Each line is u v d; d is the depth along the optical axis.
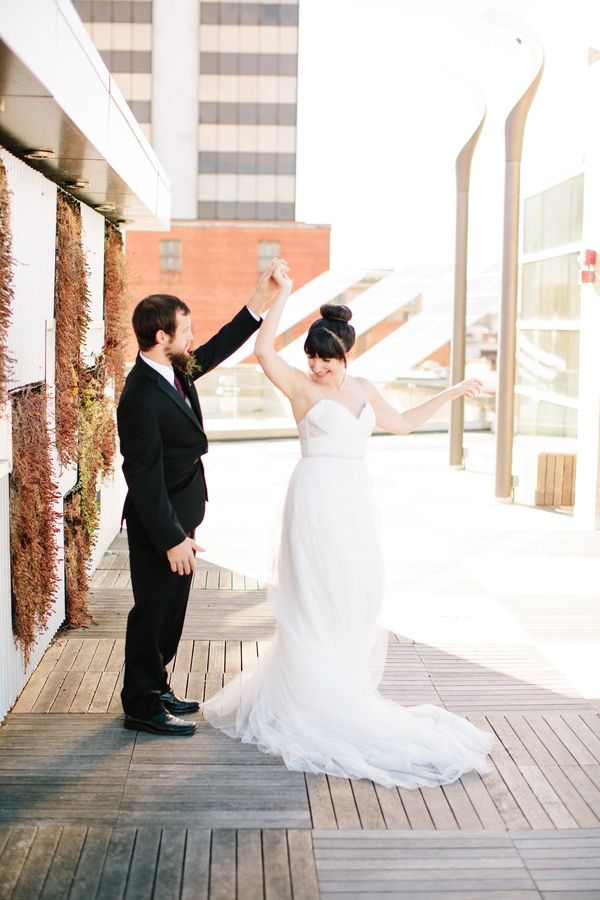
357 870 2.72
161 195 6.84
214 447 13.26
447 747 3.44
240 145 55.69
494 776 3.34
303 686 3.52
